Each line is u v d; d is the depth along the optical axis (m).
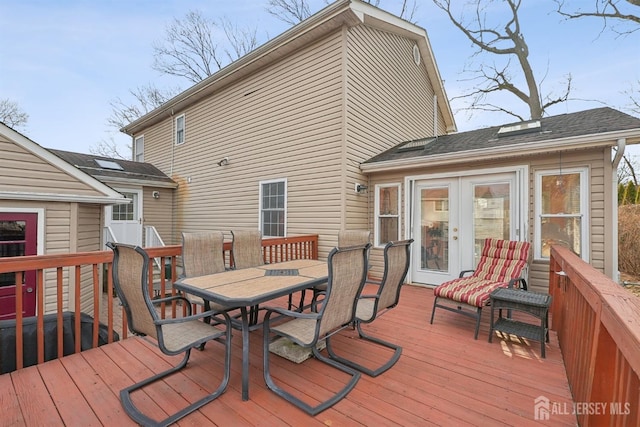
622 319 1.08
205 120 8.60
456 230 5.06
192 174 9.05
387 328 3.26
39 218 4.43
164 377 2.21
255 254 4.04
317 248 5.86
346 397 1.98
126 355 2.57
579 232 4.08
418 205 5.50
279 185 6.70
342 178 5.55
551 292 3.55
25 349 2.48
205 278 2.67
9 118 15.59
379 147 6.71
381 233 5.99
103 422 1.74
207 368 2.37
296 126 6.35
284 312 1.99
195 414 1.81
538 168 4.34
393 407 1.88
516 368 2.39
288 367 2.39
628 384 1.09
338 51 5.65
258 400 1.95
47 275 4.50
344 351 2.67
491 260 4.11
